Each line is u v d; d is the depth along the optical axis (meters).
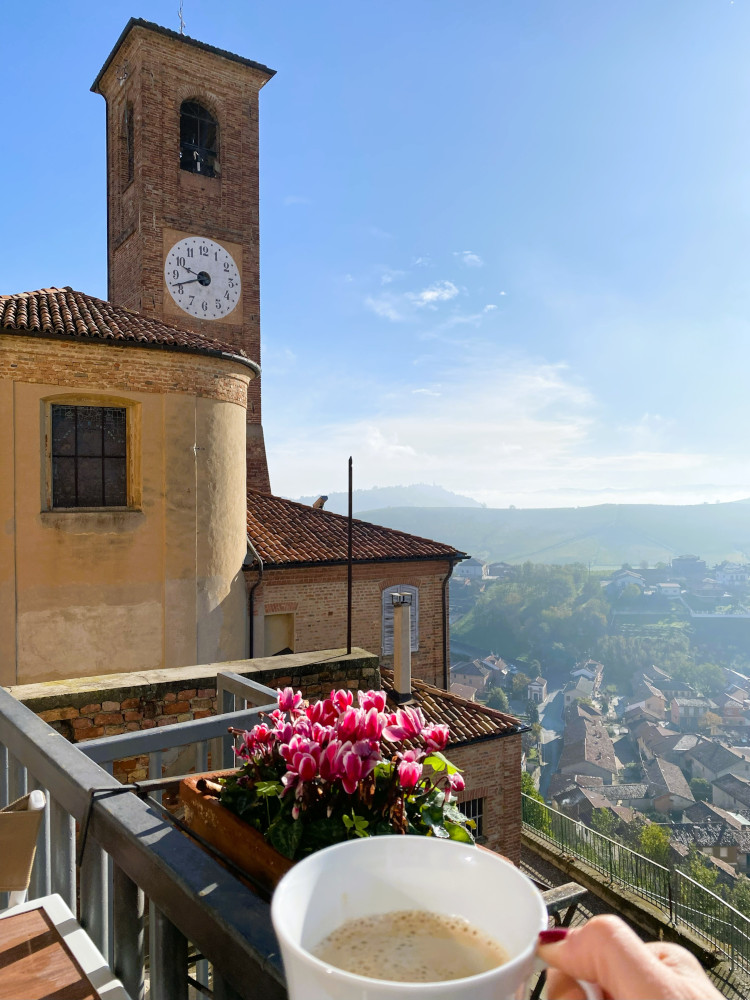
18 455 11.24
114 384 12.05
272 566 16.17
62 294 14.02
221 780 1.99
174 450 12.63
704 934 13.31
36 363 11.39
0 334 11.07
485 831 14.63
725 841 52.84
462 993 0.50
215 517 13.27
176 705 5.71
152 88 22.08
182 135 23.91
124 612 12.14
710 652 195.62
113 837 1.67
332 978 0.51
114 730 5.43
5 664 11.12
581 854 16.44
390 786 1.56
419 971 0.64
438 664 19.69
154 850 1.49
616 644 191.75
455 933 0.71
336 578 17.55
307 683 6.54
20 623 11.25
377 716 1.58
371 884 0.76
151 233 22.05
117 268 24.03
